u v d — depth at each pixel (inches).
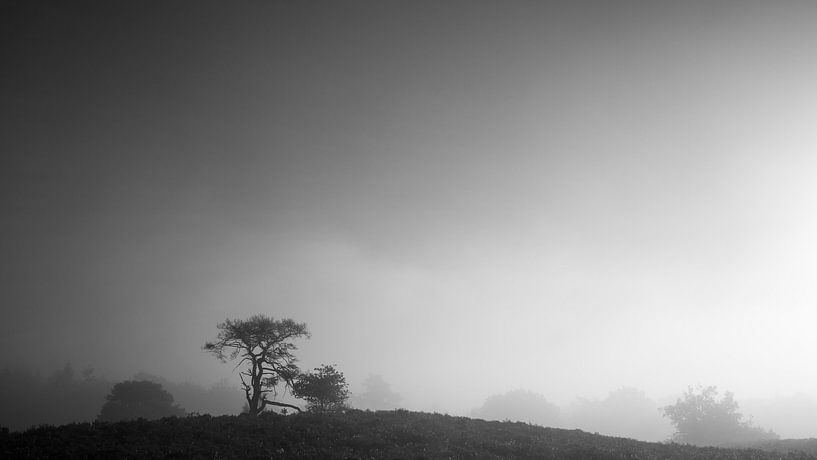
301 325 1614.2
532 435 1111.0
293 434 968.9
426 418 1268.5
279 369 1552.7
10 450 780.6
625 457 898.7
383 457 836.0
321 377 1567.4
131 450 804.0
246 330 1519.4
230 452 820.6
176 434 930.1
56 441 837.8
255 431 987.3
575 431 1259.8
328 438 954.7
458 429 1119.0
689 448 1087.6
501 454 899.4
